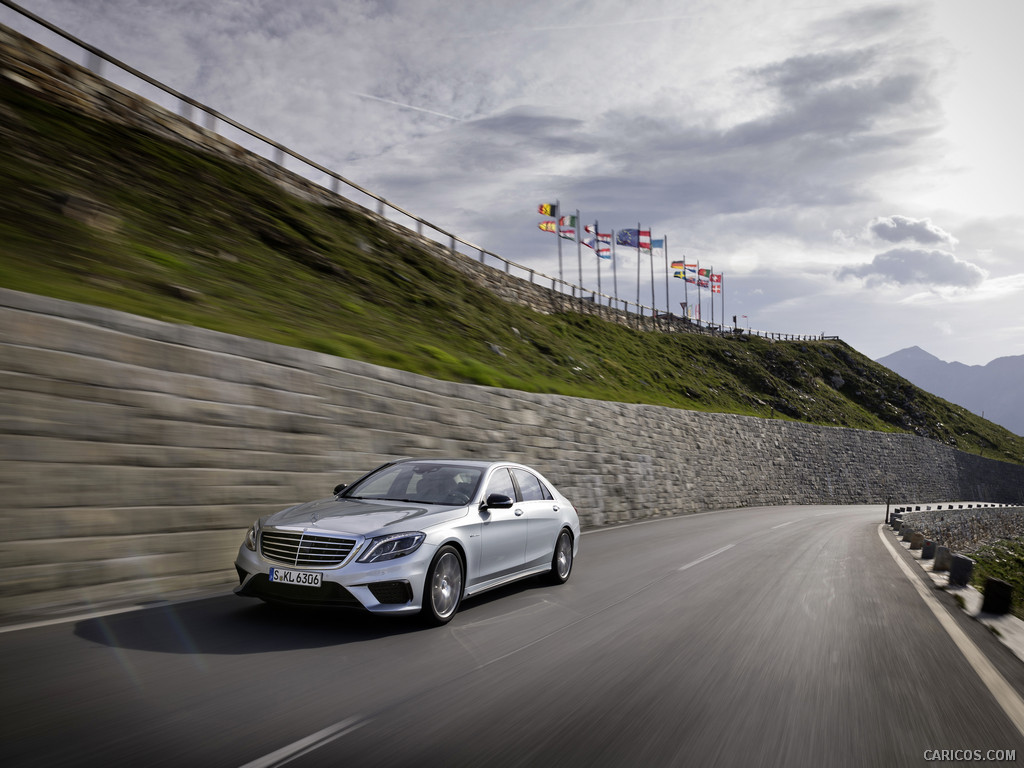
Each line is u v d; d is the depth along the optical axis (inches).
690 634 247.1
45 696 148.4
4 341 238.5
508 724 150.9
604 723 154.9
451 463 296.0
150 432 284.7
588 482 845.2
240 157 925.8
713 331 3400.6
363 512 241.9
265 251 748.6
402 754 131.1
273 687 164.4
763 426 1939.0
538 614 268.4
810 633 258.8
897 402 3841.0
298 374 388.5
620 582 355.9
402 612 221.5
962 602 354.0
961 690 195.2
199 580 299.0
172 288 454.9
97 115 734.5
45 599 235.5
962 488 3284.9
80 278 390.6
